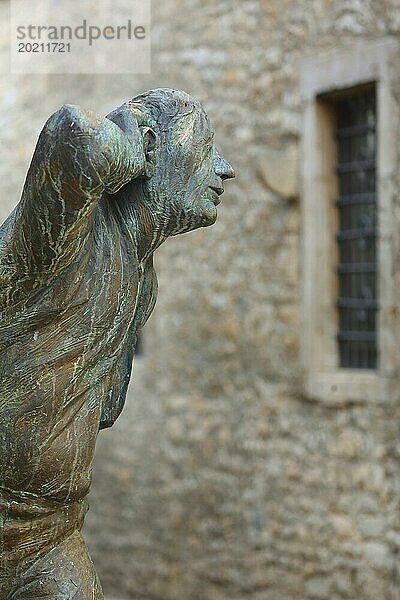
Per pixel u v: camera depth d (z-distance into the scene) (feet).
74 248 8.46
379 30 22.65
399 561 22.22
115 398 9.79
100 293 9.01
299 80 24.72
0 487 9.02
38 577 9.29
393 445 22.39
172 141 9.30
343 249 24.59
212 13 26.76
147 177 9.23
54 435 9.00
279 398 25.18
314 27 24.27
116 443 29.12
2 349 8.84
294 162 24.97
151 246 9.49
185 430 27.37
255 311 25.82
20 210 8.43
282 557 24.90
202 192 9.45
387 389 22.43
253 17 25.79
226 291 26.48
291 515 24.73
